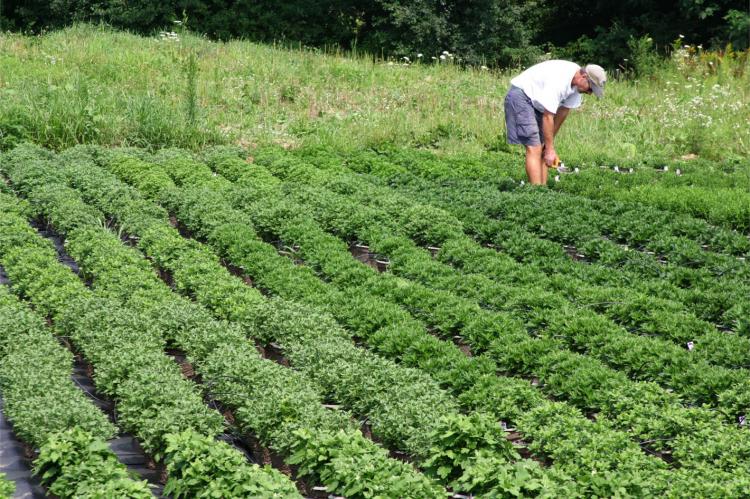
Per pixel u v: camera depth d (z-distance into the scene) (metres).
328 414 7.10
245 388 7.58
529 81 14.27
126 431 7.33
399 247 11.56
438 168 16.56
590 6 36.88
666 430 7.06
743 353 8.43
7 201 13.08
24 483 6.59
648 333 9.28
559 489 5.95
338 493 6.15
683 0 31.70
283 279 10.50
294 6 35.12
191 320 9.00
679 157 18.88
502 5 33.56
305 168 15.76
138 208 12.93
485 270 10.95
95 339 8.57
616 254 11.43
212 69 24.67
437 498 5.98
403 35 32.84
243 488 5.95
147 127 17.97
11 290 10.37
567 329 9.00
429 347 8.54
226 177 15.93
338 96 23.05
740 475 6.25
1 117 17.25
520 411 7.38
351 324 9.26
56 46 26.34
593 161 17.72
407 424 7.05
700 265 11.29
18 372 7.75
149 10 33.56
